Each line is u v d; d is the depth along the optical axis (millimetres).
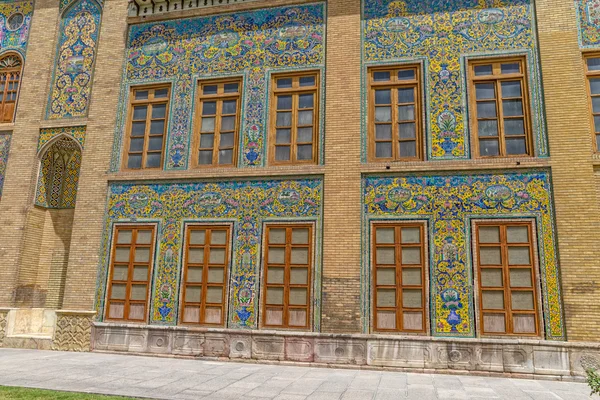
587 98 8641
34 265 10703
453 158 8750
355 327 8391
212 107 10172
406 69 9383
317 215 9031
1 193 10727
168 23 10750
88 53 11133
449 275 8297
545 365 7594
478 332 8000
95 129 10484
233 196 9477
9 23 11875
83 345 9438
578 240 7941
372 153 9156
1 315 10031
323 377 7352
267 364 8508
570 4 8883
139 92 10633
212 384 6656
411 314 8312
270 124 9719
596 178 8227
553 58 8734
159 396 5871
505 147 8688
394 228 8680
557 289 7906
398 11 9602
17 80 11500
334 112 9359
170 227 9641
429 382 7090
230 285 9125
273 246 9117
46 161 11062
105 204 10047
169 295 9359
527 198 8305
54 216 11125
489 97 8961
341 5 9828
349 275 8602
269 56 10016
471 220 8422
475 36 9164
